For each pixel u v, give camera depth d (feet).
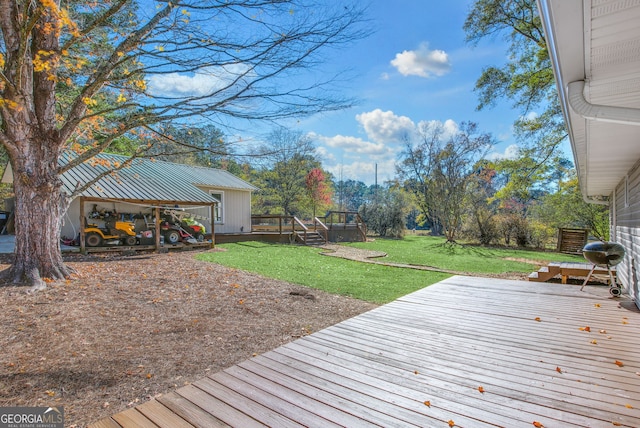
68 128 18.71
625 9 5.02
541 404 7.14
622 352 9.87
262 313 15.79
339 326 12.48
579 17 5.26
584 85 7.79
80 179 30.37
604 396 7.43
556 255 44.21
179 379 9.46
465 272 28.84
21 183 17.92
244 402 7.31
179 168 48.32
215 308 16.22
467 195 62.90
